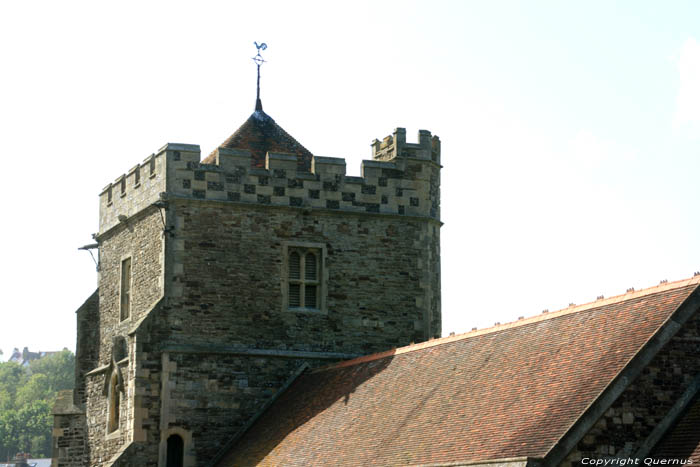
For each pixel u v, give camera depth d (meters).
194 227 35.97
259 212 36.66
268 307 36.25
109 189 40.53
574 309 26.08
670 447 21.64
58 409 40.47
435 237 38.62
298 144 39.88
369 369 32.06
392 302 37.50
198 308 35.59
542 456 21.27
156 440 34.50
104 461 37.94
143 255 37.31
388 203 37.97
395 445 25.88
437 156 39.22
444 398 26.64
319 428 30.39
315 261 37.09
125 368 36.81
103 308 40.44
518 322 27.56
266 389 35.72
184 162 36.19
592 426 21.72
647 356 22.36
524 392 24.20
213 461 34.59
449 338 29.78
